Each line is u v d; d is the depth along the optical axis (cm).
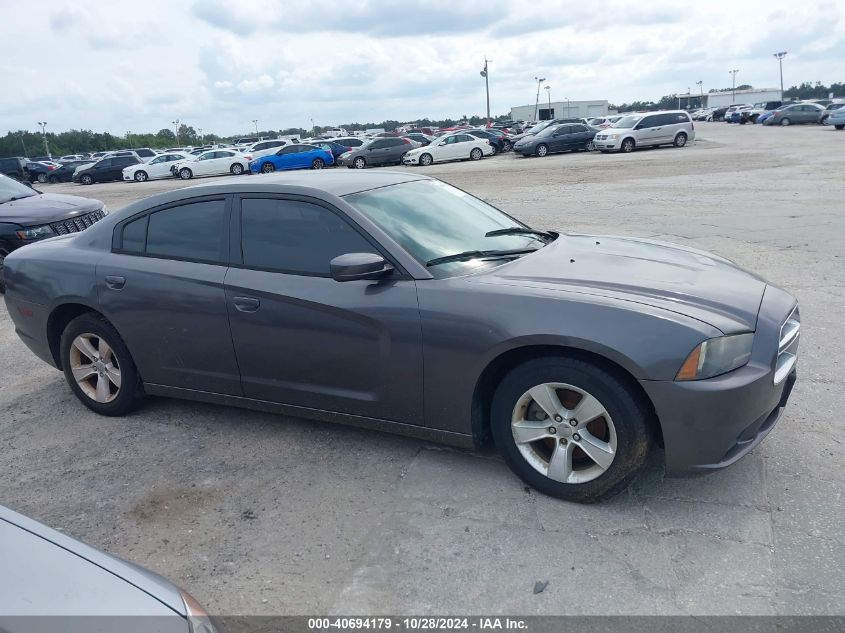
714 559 290
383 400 367
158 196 438
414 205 410
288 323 379
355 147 3881
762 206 1265
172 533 332
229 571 302
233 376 411
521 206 1459
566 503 336
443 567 295
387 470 377
